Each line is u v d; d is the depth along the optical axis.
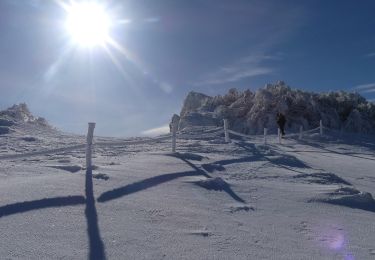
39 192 8.81
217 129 30.45
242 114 37.28
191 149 18.67
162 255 6.48
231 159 15.82
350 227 8.95
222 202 9.95
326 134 33.81
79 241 6.70
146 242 6.92
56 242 6.59
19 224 7.12
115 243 6.76
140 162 13.66
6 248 6.20
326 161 19.77
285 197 10.93
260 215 9.24
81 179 10.32
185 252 6.67
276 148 22.61
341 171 17.00
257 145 21.48
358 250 7.52
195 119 36.47
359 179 15.59
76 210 8.09
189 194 10.26
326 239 8.02
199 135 25.86
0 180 10.02
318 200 10.82
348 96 43.12
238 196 10.65
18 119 30.67
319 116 38.31
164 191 10.23
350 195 11.08
